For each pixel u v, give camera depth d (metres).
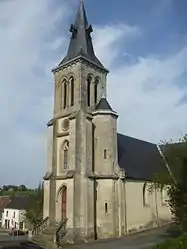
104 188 35.03
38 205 51.25
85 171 34.44
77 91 37.78
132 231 36.16
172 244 19.77
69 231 32.25
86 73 39.00
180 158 23.52
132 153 43.22
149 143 49.62
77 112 36.25
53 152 38.06
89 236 32.78
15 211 78.38
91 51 41.88
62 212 35.97
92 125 37.22
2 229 75.25
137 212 37.62
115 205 34.94
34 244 32.16
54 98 40.84
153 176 38.47
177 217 22.83
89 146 35.78
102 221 34.09
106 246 28.36
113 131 37.38
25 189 141.12
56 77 41.34
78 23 42.75
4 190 141.12
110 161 36.16
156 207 40.84
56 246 30.31
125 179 36.88
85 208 33.22
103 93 41.06
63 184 36.19
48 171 38.06
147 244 27.70
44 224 35.91
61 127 38.78
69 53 41.78
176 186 22.64
